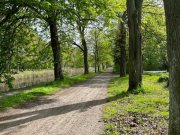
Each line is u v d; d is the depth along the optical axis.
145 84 22.83
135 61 19.06
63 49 34.91
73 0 19.19
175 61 5.45
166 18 5.59
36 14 21.03
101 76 51.22
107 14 21.23
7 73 16.44
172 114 5.59
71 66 76.75
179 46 5.39
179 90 5.46
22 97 17.98
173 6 5.41
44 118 11.85
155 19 34.59
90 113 12.54
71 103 15.96
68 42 32.81
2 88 33.84
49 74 61.62
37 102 16.70
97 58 77.88
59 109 14.00
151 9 34.12
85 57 56.09
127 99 15.88
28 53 23.14
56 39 29.52
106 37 47.41
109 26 23.31
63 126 10.32
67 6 19.41
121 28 40.25
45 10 19.67
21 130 9.91
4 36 18.89
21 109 14.27
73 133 9.33
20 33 21.41
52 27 29.16
